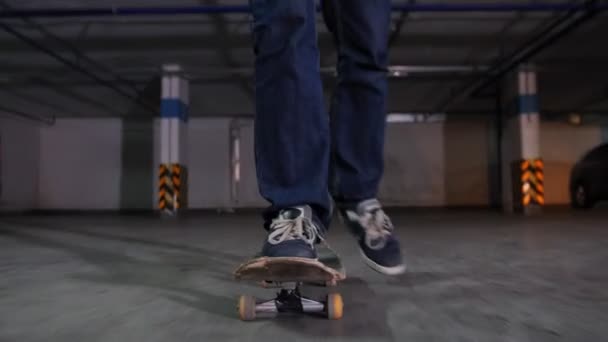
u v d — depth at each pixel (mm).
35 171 11719
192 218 6910
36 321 1005
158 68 7910
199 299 1215
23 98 9734
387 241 1131
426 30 6363
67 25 5977
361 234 1135
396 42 6836
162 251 2428
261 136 953
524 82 7887
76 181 11930
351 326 942
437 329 929
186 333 903
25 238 3357
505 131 8625
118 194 11906
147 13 5234
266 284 935
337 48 1081
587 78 8656
